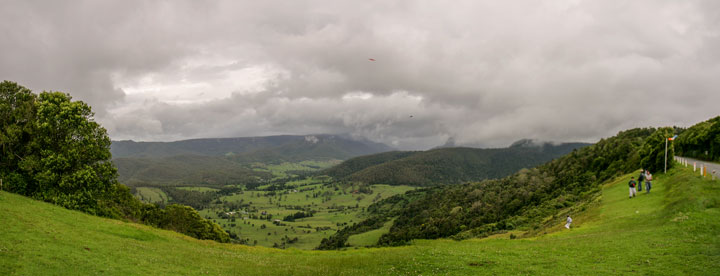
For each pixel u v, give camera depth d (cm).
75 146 5066
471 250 3134
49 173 4703
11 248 2191
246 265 3069
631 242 2541
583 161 10388
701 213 2800
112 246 2894
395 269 2714
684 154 7619
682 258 2006
